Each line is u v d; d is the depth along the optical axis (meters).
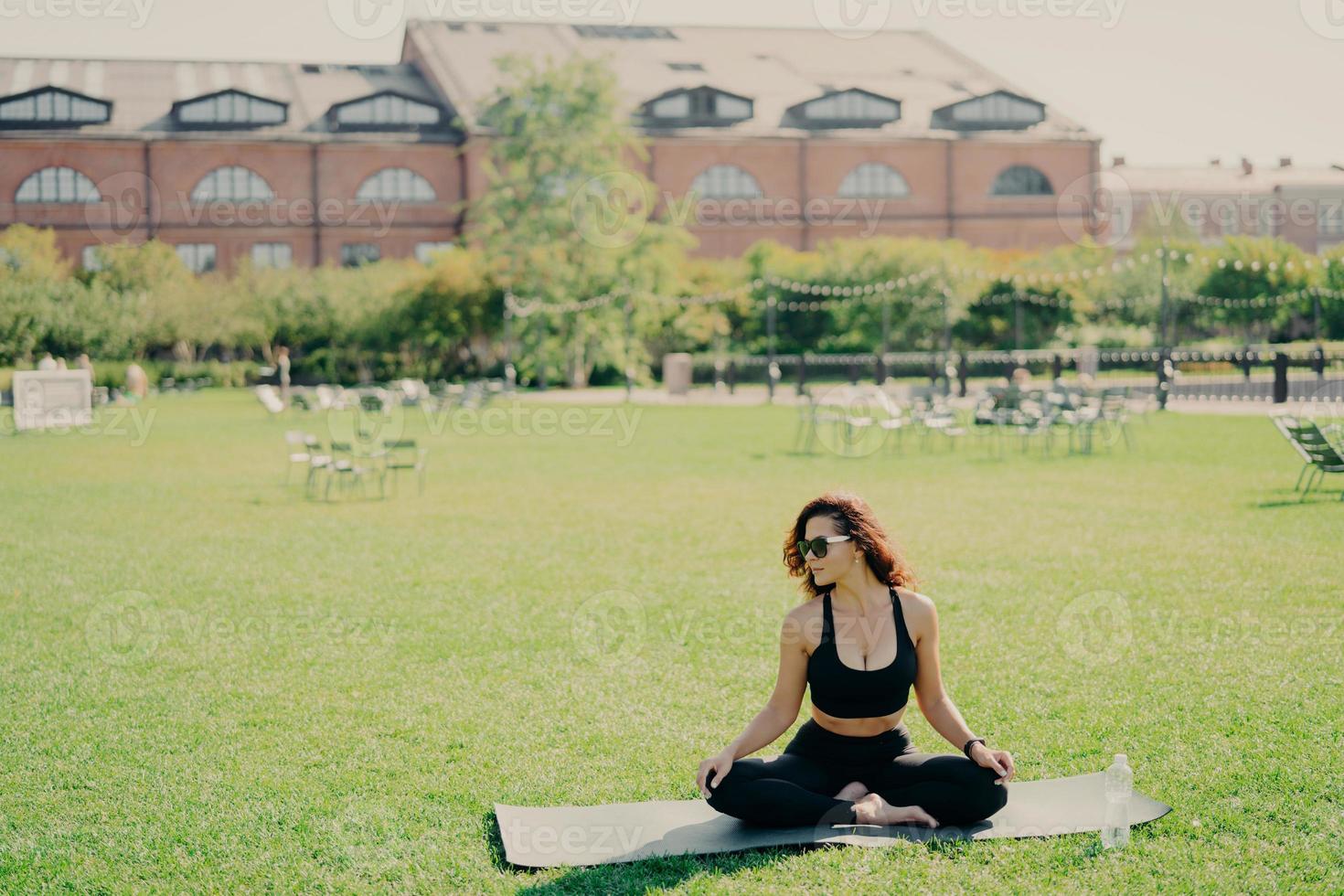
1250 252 38.84
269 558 8.92
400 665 5.98
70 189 44.19
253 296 40.03
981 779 3.82
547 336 37.44
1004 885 3.50
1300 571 7.86
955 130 49.91
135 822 4.09
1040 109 50.47
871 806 3.83
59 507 11.72
